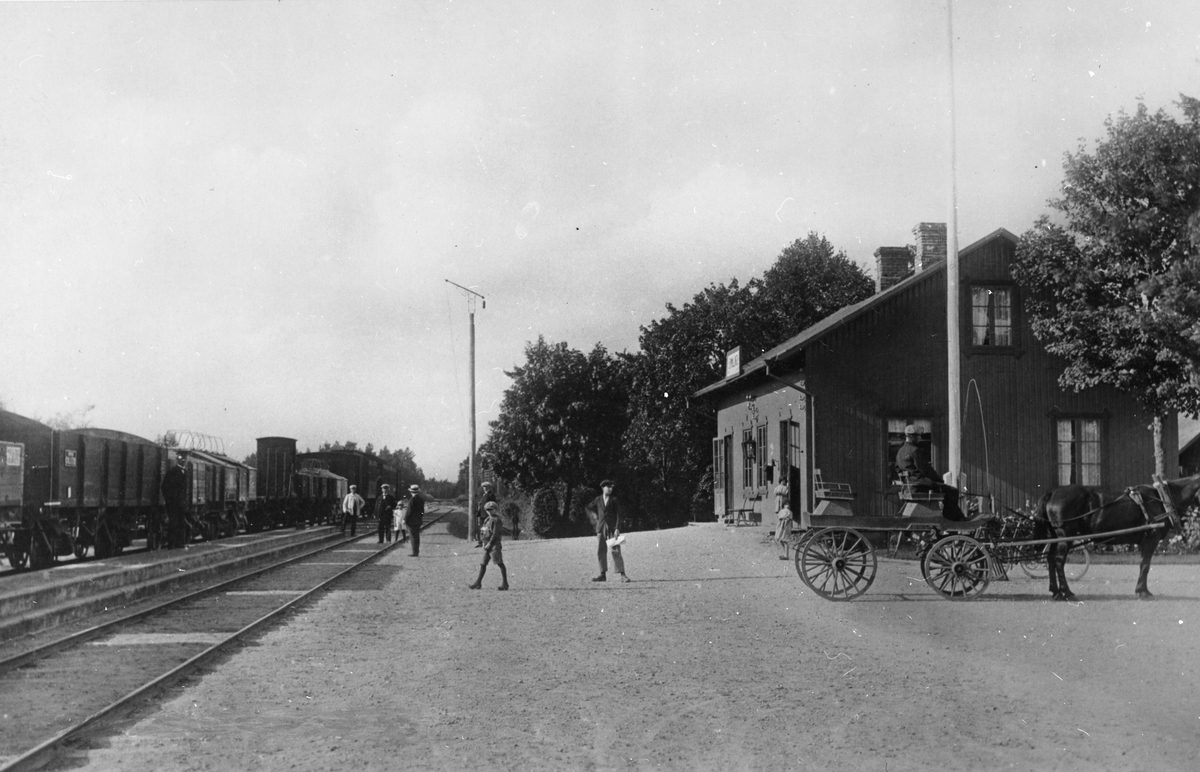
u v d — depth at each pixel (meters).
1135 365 23.41
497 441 66.12
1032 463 25.88
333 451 71.25
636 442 56.47
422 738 7.79
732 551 24.88
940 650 11.22
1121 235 22.95
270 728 8.13
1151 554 15.05
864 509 25.50
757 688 9.45
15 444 21.09
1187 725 7.99
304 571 24.53
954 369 21.70
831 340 25.80
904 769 6.94
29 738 7.91
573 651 11.64
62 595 17.98
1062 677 9.75
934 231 29.45
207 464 37.31
